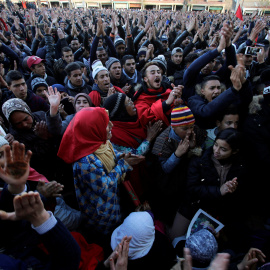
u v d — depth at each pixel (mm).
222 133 1535
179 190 1769
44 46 4695
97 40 3449
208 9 35719
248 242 1614
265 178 1835
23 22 9766
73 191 1903
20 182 836
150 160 2004
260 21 2986
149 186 1910
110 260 1187
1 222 971
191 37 6223
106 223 1505
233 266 1341
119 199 1746
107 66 3102
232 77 1575
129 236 1316
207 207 1712
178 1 36438
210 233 1454
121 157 1570
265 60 3275
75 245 864
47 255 1065
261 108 1731
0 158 1058
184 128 1677
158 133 2039
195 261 1377
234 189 1531
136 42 4465
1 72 3012
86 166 1351
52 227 804
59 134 1747
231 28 1879
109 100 1863
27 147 1660
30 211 764
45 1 32406
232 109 1727
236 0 26406
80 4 35562
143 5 37406
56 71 3680
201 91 2070
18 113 1619
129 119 1923
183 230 1751
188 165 1736
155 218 1878
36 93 2623
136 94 2434
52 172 1832
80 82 2826
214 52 2004
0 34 4270
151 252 1400
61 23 7727
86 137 1370
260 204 1938
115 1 36969
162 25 8062
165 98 2395
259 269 1268
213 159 1668
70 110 2553
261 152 1737
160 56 3193
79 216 1694
